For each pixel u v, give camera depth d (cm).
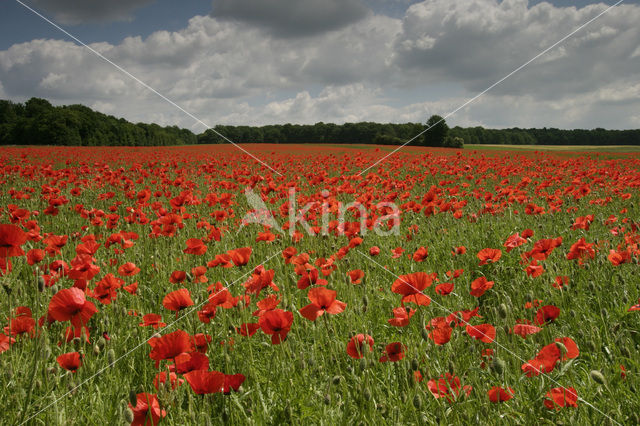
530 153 3188
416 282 245
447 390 211
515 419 201
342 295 380
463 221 676
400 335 314
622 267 402
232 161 2059
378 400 222
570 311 314
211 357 280
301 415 213
